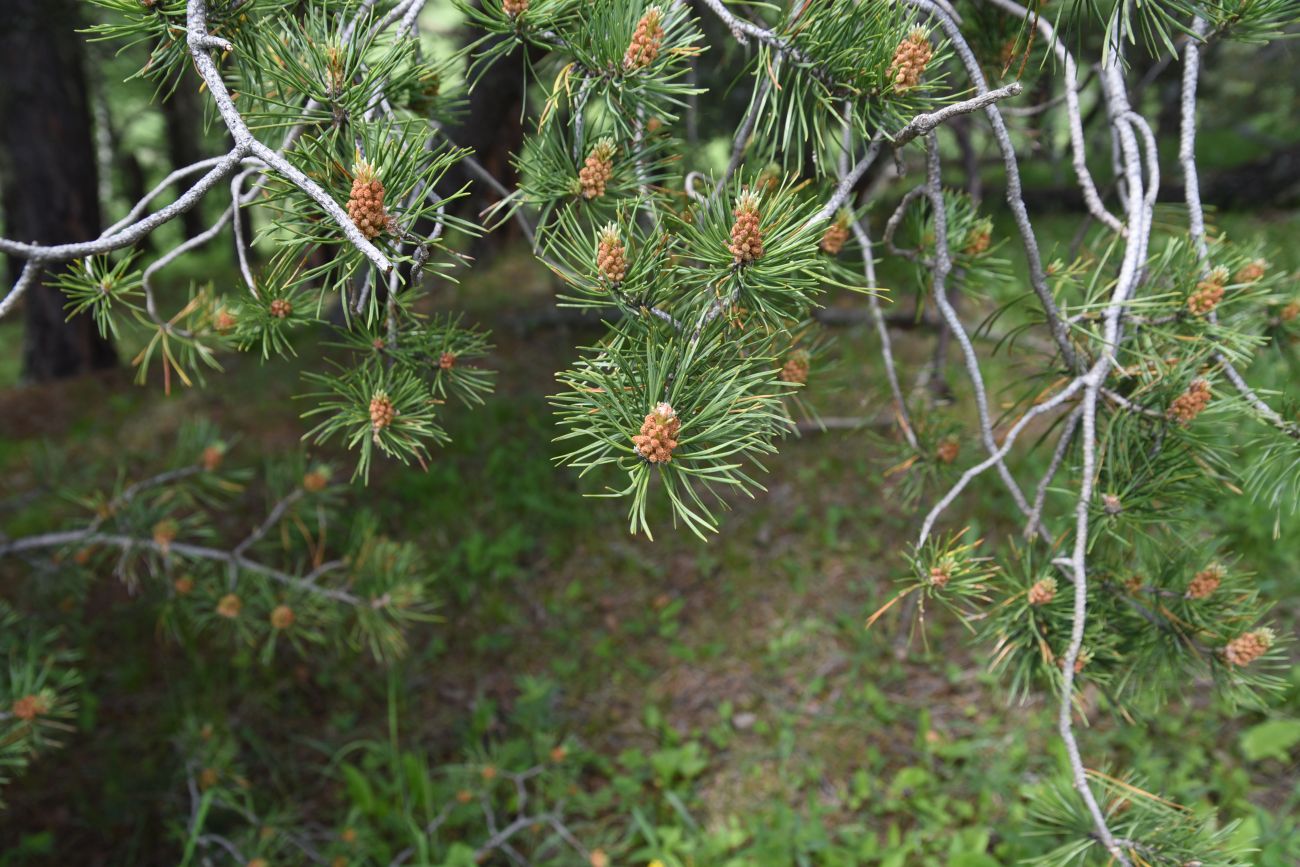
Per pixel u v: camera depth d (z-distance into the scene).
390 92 1.07
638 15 1.07
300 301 1.20
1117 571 1.24
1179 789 2.73
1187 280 1.17
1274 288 1.35
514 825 2.94
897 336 5.38
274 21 1.11
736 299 0.96
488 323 7.17
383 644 2.40
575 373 0.91
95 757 3.48
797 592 4.04
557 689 3.73
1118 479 1.21
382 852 2.91
